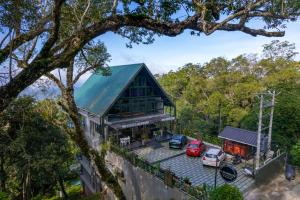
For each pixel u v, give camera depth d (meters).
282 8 7.40
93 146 25.94
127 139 24.08
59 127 21.50
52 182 24.50
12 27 6.85
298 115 22.86
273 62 42.94
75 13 12.48
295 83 31.09
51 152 21.06
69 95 17.55
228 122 34.62
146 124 25.53
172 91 49.44
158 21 7.43
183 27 7.37
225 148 21.16
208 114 37.38
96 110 23.69
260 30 7.84
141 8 7.24
